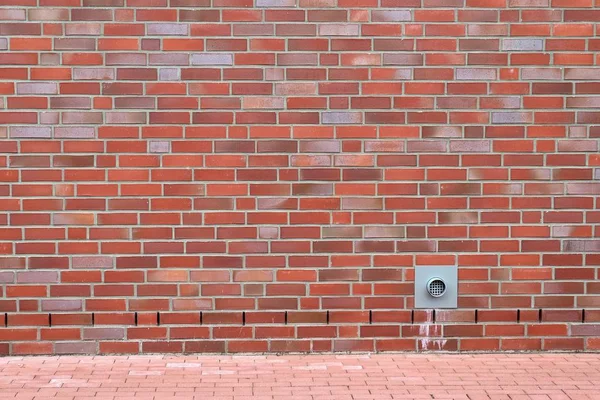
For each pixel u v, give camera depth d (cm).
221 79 565
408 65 568
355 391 498
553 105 571
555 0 568
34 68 560
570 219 575
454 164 572
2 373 531
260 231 571
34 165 562
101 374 530
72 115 562
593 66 570
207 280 571
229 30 565
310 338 576
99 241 567
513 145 572
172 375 529
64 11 560
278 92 567
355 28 567
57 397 484
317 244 572
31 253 565
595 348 579
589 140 572
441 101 570
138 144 565
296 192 570
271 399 483
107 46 561
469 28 568
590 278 577
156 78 564
